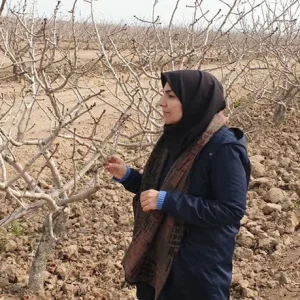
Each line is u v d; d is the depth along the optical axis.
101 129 9.62
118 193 6.52
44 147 2.96
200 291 2.48
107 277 4.37
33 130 8.88
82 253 4.94
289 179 7.04
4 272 4.30
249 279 4.45
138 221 2.66
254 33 7.55
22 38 4.11
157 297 2.54
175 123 2.43
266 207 5.91
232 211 2.35
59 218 3.97
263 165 7.63
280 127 9.92
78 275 4.46
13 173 6.78
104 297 4.05
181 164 2.44
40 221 5.54
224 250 2.49
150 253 2.66
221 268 2.49
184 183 2.44
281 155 8.38
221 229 2.47
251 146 8.77
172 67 4.69
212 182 2.40
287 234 5.41
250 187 6.75
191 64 4.96
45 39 3.12
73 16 3.55
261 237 5.19
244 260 4.81
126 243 5.09
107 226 5.59
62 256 4.75
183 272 2.46
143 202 2.39
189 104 2.38
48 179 6.91
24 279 4.27
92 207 6.08
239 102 10.49
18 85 11.43
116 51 4.39
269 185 6.64
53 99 3.37
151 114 4.75
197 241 2.46
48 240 4.01
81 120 9.99
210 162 2.39
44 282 4.23
